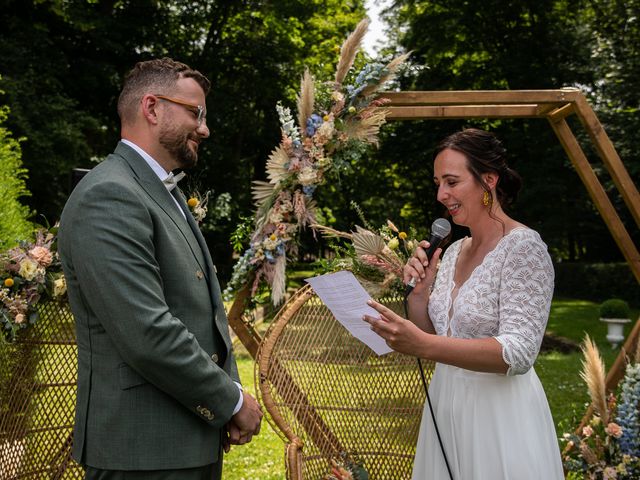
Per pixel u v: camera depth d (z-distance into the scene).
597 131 3.25
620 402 3.18
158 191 1.90
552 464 2.07
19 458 2.54
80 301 1.81
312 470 2.67
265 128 17.64
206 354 1.80
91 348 1.81
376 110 2.93
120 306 1.66
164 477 1.80
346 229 19.77
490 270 2.02
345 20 17.95
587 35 14.33
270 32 16.78
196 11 16.28
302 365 2.71
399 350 1.89
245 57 16.66
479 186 2.08
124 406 1.77
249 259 2.81
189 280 1.89
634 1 12.47
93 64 13.45
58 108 11.40
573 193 15.06
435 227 2.28
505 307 1.95
